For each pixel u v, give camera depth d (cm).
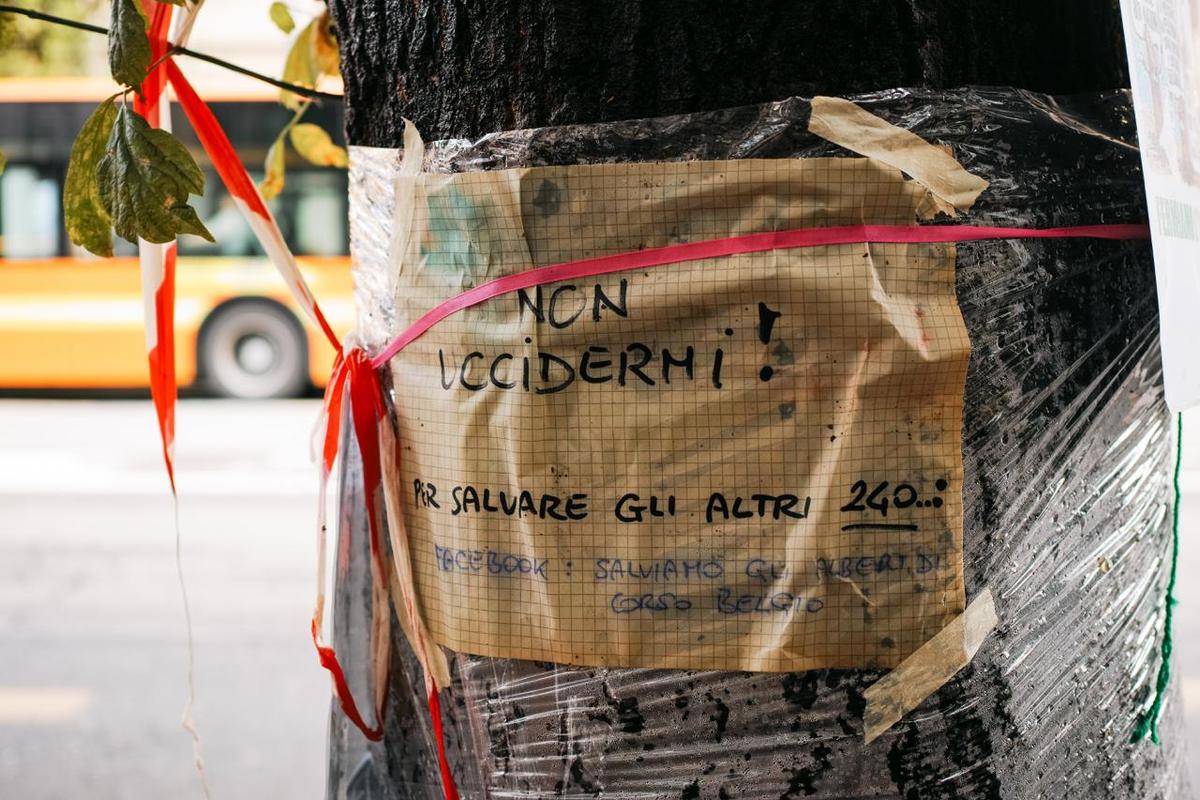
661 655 97
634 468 96
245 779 404
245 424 893
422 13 104
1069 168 102
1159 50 104
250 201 121
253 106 855
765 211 93
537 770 102
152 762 416
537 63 97
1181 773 135
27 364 926
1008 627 101
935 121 96
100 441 854
